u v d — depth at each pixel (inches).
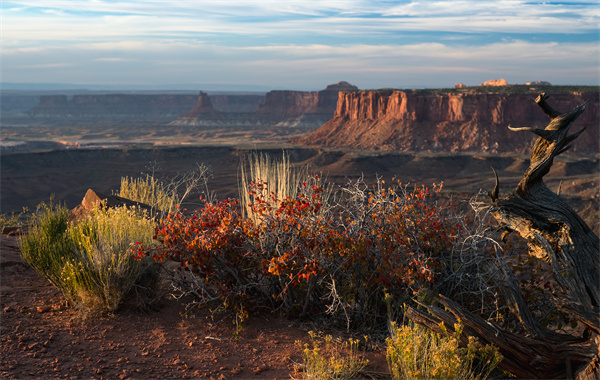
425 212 211.0
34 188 6087.6
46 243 242.1
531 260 208.5
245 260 221.6
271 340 198.1
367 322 213.0
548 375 168.4
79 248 235.0
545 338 177.2
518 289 189.0
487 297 206.7
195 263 210.2
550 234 192.5
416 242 202.1
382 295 213.9
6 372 156.3
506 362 167.5
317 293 222.1
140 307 217.0
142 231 254.5
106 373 163.0
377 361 180.4
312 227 209.6
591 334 172.4
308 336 202.4
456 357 150.3
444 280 197.9
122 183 437.4
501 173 5979.3
